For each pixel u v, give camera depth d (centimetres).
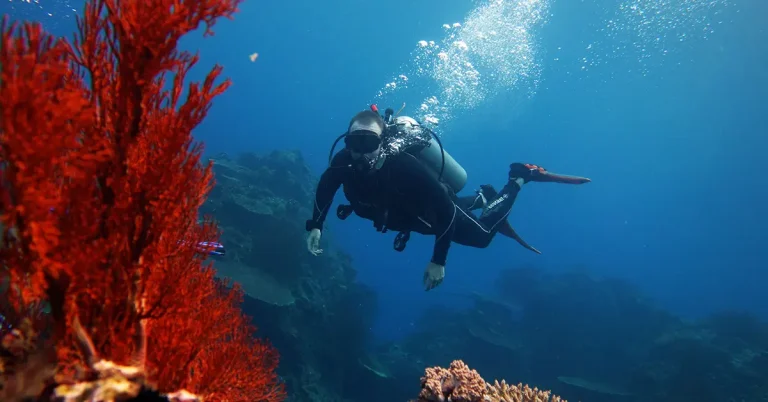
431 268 430
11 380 145
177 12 183
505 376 1575
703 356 1455
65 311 171
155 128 191
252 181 1509
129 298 190
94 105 185
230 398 296
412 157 430
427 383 324
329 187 475
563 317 1780
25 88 134
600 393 1414
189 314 235
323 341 1213
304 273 1253
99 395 144
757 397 1267
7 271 161
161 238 204
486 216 616
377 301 1644
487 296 1962
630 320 1781
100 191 189
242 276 1064
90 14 183
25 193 137
